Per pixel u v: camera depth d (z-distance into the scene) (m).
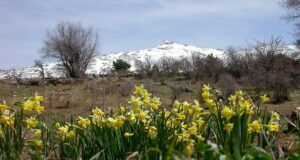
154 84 35.28
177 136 4.61
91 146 4.84
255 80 26.88
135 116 4.77
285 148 5.78
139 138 4.65
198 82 36.84
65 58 55.38
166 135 4.61
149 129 4.69
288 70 29.03
